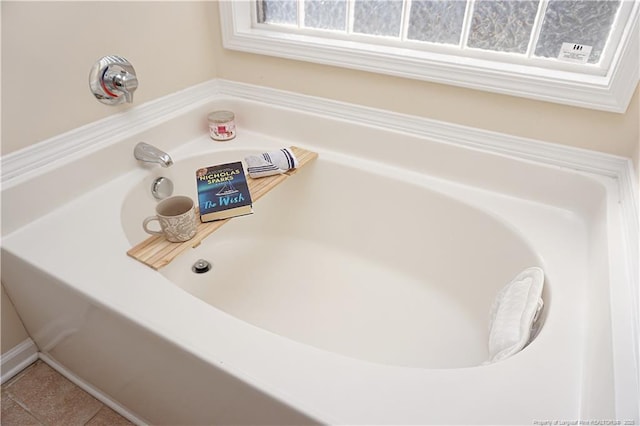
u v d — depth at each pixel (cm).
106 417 121
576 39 117
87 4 115
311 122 154
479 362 118
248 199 118
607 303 78
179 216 105
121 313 89
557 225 118
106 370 112
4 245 106
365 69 137
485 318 126
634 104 108
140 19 131
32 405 123
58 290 101
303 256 164
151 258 103
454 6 128
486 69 120
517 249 116
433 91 131
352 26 146
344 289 151
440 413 70
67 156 119
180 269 155
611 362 65
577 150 118
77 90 119
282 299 148
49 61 110
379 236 154
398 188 141
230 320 87
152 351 90
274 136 164
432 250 143
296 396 72
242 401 80
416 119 137
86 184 125
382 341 132
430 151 137
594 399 67
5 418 120
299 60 148
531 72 118
